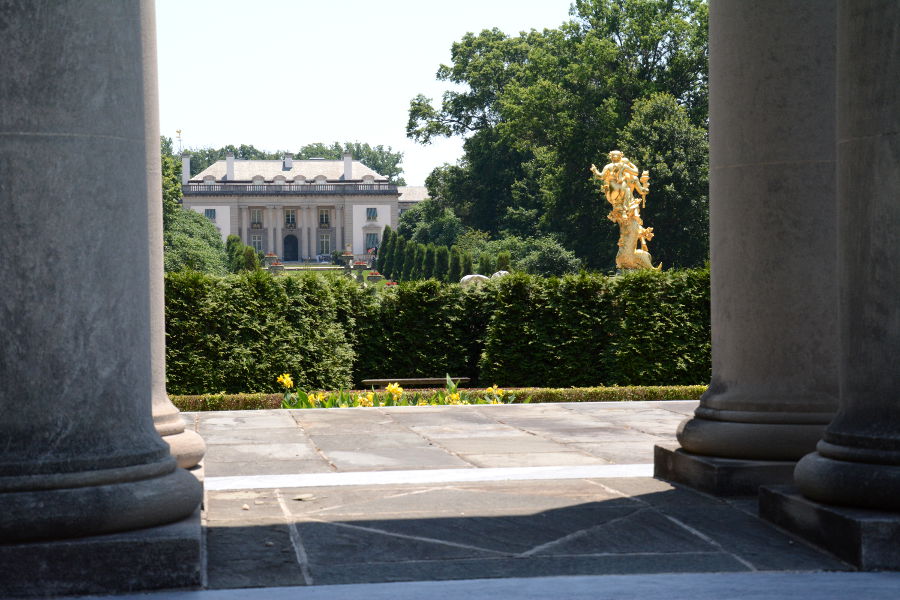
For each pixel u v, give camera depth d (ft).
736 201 23.84
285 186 453.58
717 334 24.75
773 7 23.17
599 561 17.46
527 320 60.18
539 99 226.58
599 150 218.79
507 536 19.20
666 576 16.44
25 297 15.81
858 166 18.29
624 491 23.89
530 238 261.85
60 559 15.48
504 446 32.04
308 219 456.86
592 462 28.71
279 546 18.40
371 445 32.35
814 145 23.17
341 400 47.42
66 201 15.98
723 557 17.76
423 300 62.18
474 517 20.90
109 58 16.47
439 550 18.13
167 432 21.76
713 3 24.50
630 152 202.69
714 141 24.57
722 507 21.91
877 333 18.11
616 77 223.92
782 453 23.25
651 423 38.50
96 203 16.26
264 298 55.11
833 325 23.47
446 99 302.45
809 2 23.08
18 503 15.48
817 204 23.25
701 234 196.54
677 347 58.70
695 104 225.56
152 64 22.39
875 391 18.22
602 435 34.86
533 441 33.27
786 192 23.29
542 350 59.98
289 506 22.17
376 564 17.20
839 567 17.12
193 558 15.90
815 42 23.11
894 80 17.71
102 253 16.33
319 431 35.99
